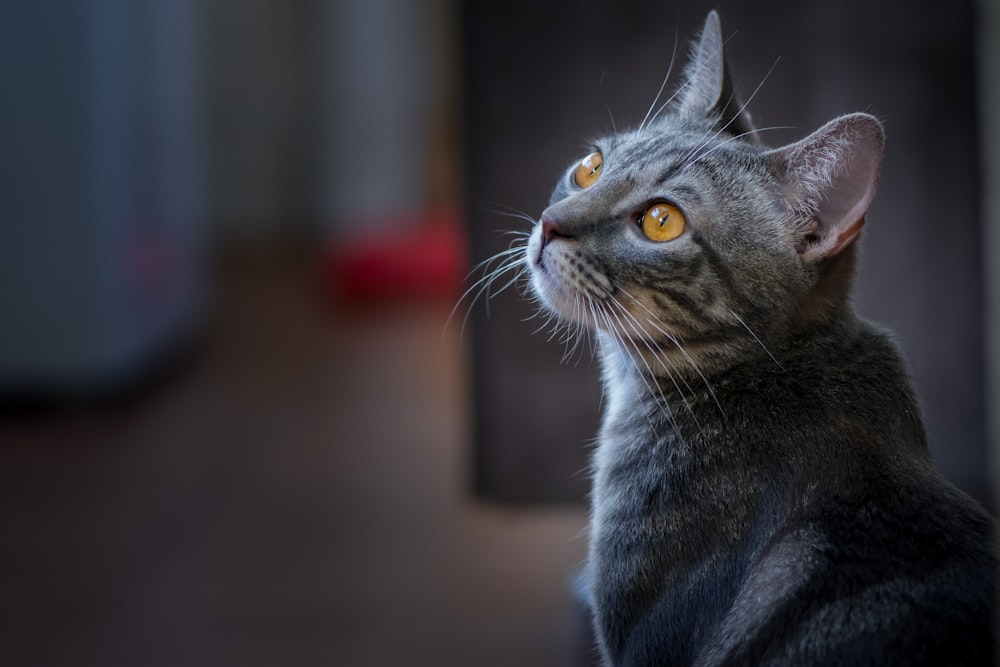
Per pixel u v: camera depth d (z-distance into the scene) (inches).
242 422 82.1
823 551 37.1
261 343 107.0
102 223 81.4
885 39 48.5
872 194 38.8
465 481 66.6
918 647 35.6
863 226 39.5
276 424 81.7
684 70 45.5
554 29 49.3
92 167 79.6
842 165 39.1
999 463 40.5
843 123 38.9
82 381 83.6
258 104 162.6
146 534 61.7
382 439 78.1
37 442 77.4
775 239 39.7
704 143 40.8
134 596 56.1
